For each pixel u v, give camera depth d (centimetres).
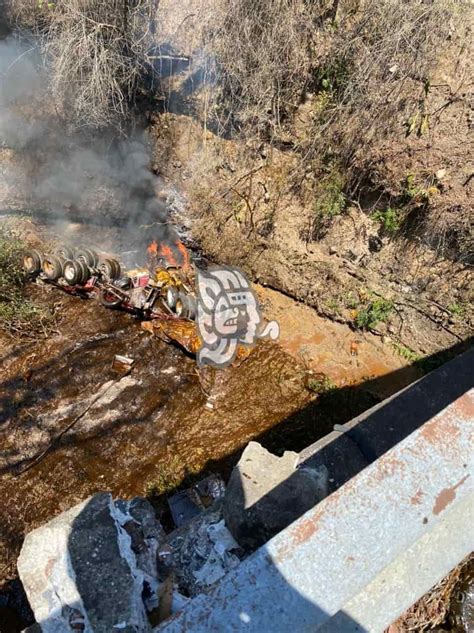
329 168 578
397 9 479
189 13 619
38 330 613
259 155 644
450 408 133
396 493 125
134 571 168
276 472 208
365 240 582
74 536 167
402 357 576
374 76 512
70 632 150
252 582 119
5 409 538
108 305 634
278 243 646
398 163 512
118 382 571
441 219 497
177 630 116
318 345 607
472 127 469
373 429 313
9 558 433
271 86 583
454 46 467
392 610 153
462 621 279
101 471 496
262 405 553
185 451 511
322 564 119
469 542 161
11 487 480
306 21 538
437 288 536
